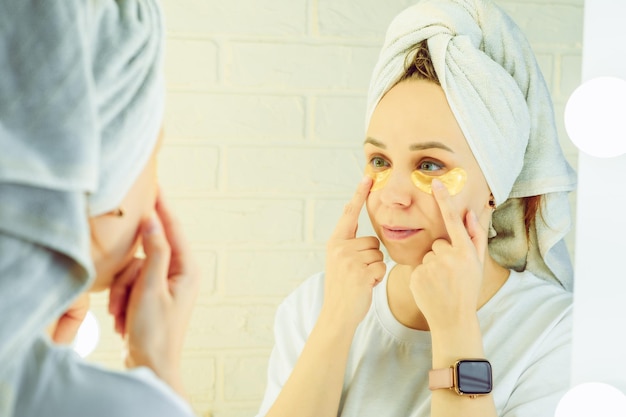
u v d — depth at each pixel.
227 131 1.03
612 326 0.73
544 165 0.87
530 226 0.90
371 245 0.89
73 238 0.40
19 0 0.41
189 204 1.02
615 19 0.71
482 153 0.82
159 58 0.48
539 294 0.89
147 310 0.50
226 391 1.02
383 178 0.86
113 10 0.47
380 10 1.04
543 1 0.98
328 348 0.88
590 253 0.74
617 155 0.71
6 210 0.39
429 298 0.81
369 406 0.89
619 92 0.69
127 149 0.45
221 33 1.02
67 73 0.40
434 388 0.78
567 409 0.71
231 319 1.02
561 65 0.98
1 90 0.40
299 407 0.86
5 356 0.38
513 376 0.84
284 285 1.03
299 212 1.04
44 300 0.40
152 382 0.42
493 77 0.82
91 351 0.95
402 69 0.84
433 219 0.83
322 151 1.04
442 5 0.84
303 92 1.03
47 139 0.39
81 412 0.40
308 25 1.03
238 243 1.03
